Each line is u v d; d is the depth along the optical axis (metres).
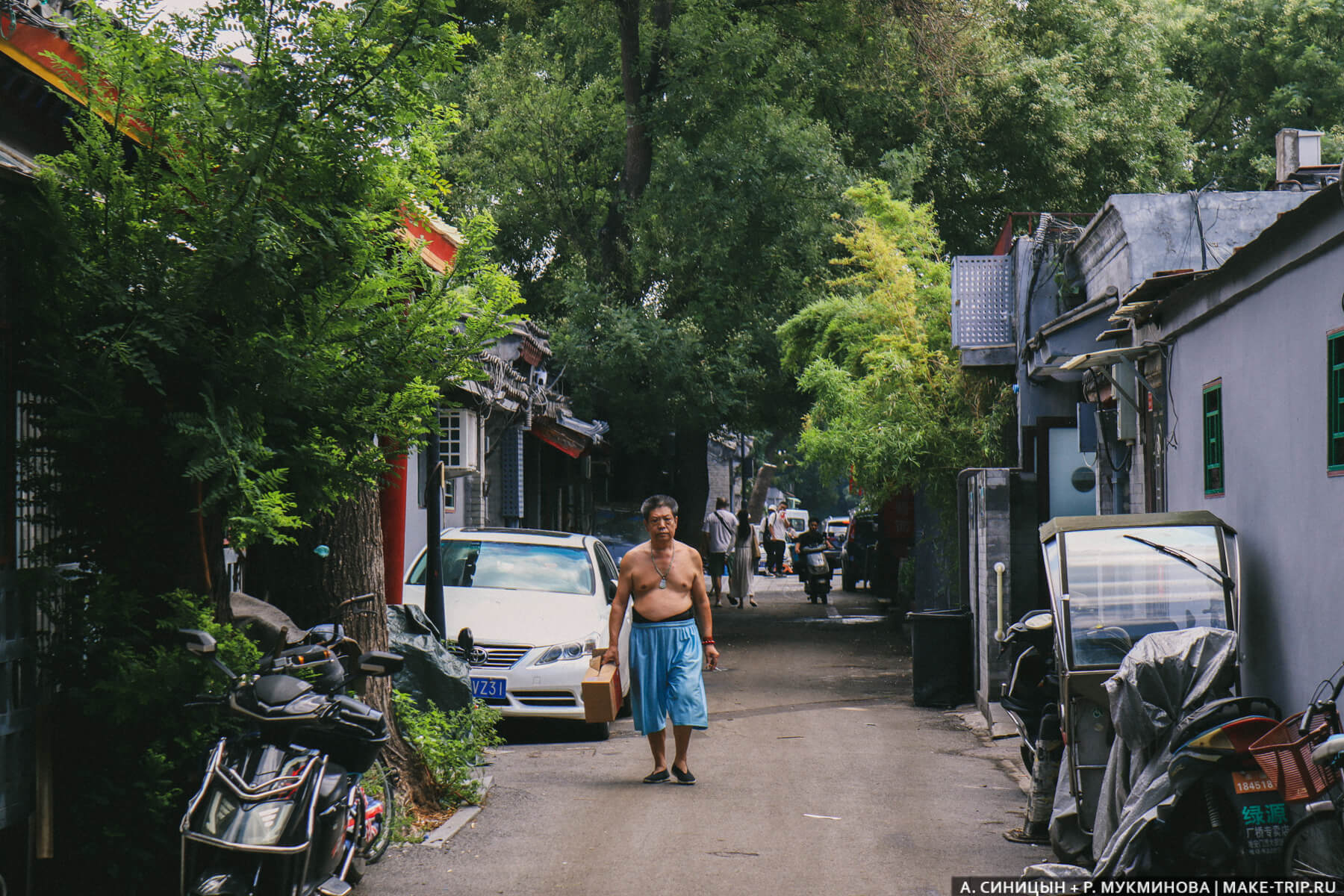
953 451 22.41
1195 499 12.13
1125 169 36.88
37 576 7.11
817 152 30.03
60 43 8.65
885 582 36.22
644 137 31.39
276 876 6.36
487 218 8.34
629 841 9.48
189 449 7.04
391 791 9.20
